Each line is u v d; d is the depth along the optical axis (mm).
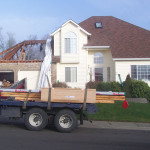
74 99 9484
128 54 21047
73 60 22375
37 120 9656
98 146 7324
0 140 7848
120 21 26438
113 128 10742
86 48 22578
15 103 9844
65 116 9461
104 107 14641
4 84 21219
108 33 24516
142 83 18641
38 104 9578
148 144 7734
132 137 8805
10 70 22938
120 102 16172
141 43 22609
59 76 22703
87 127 10859
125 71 20953
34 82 22500
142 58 20516
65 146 7234
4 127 10391
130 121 12227
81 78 22562
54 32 22609
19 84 20125
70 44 22469
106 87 19312
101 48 22656
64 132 9367
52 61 22031
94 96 9516
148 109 14469
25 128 10203
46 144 7430
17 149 6773
